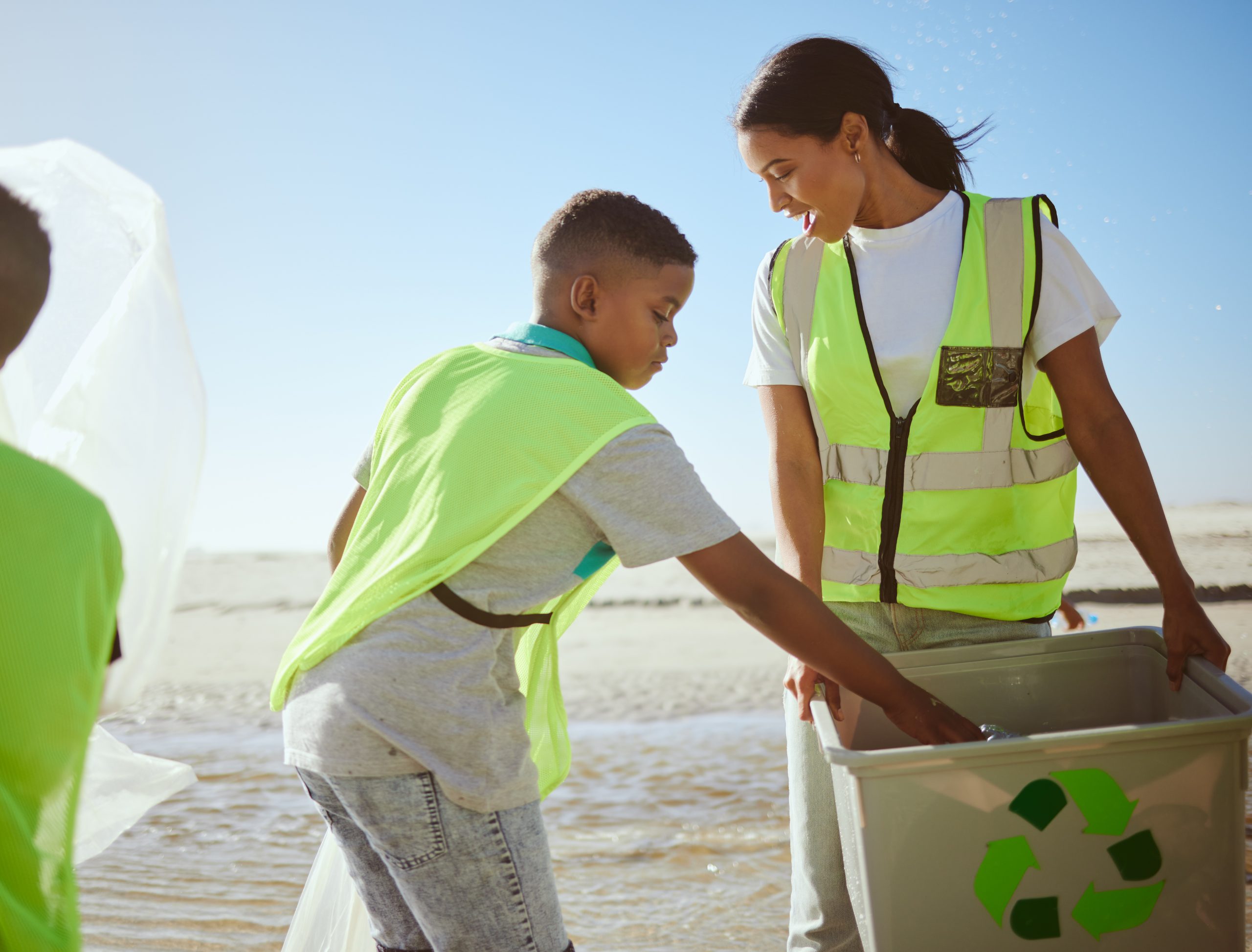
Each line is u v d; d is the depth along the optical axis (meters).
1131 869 1.46
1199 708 1.72
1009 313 1.93
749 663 8.77
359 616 1.53
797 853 2.09
